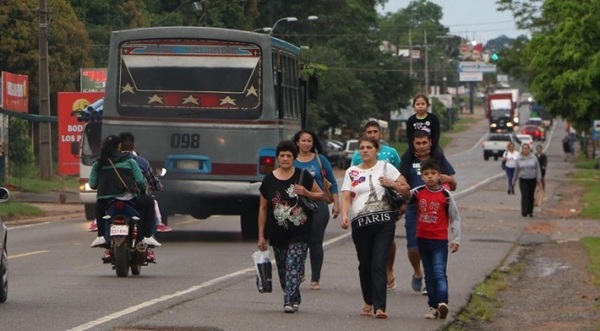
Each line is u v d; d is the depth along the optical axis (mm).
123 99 39500
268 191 22125
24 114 69250
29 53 98250
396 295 25344
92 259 33156
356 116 153000
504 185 88625
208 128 39188
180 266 31141
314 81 44344
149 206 28312
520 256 37344
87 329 19609
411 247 25250
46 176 81188
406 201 21516
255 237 41531
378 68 168250
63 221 54062
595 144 141000
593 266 33125
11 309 22125
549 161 148625
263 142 39219
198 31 39250
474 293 26438
